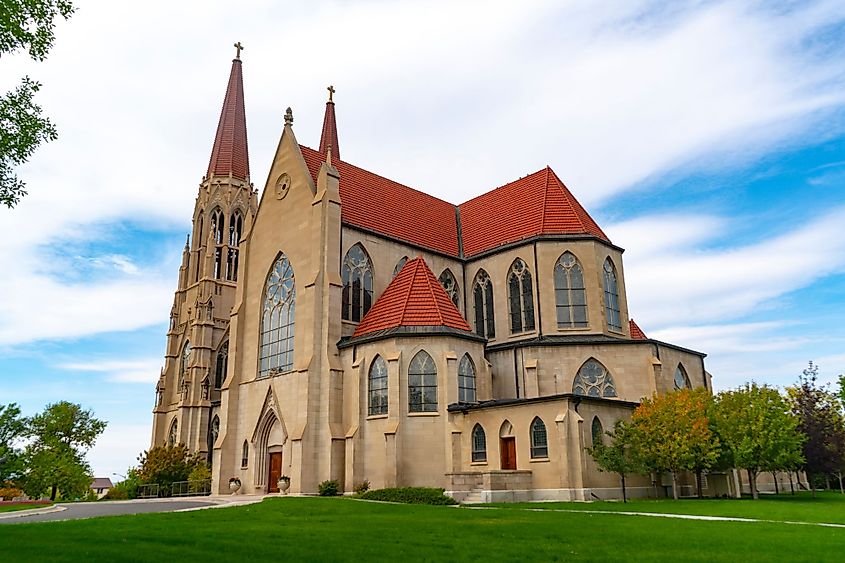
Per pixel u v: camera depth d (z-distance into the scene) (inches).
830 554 711.7
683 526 991.6
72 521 1053.2
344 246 2231.8
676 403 1772.9
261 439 2233.0
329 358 2038.6
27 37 882.1
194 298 3922.2
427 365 1934.1
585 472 1658.5
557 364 2116.1
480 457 1825.8
